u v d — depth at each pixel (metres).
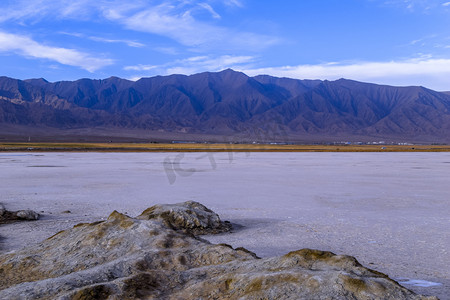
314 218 13.44
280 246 9.56
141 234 7.11
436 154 79.56
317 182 25.38
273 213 14.48
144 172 32.25
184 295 4.93
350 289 4.43
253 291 4.64
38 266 6.29
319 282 4.57
